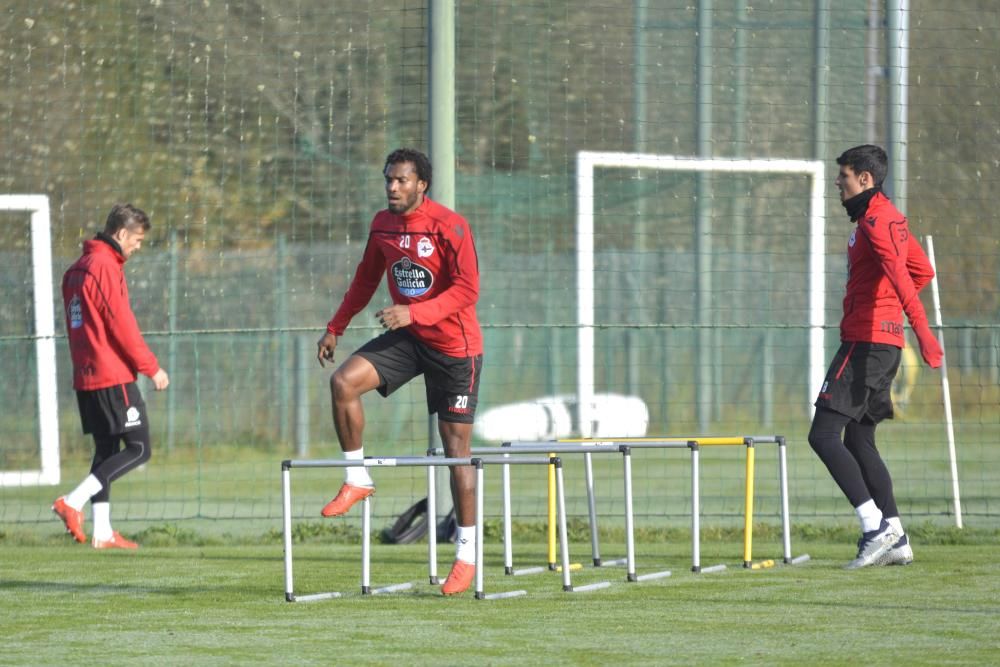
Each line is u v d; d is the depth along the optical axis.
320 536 34.19
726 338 66.06
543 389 62.50
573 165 63.06
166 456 54.66
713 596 22.52
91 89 57.03
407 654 17.52
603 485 45.19
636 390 64.56
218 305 58.59
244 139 58.62
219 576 26.02
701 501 41.25
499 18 61.03
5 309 54.88
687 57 63.06
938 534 31.98
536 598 22.47
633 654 17.38
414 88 57.47
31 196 49.81
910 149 59.31
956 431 58.53
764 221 66.06
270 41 56.69
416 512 33.38
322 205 60.03
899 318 26.36
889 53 45.69
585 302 54.19
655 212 65.69
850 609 21.00
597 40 61.41
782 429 60.25
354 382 22.95
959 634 18.70
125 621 20.41
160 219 58.75
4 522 38.28
